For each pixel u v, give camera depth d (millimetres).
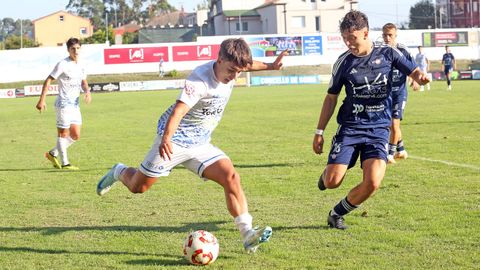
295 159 13492
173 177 11719
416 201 8938
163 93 46500
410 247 6773
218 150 6891
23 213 9117
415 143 15281
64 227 8188
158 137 6852
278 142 16641
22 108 35594
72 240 7527
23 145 18422
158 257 6715
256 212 8656
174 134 6723
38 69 58125
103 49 59156
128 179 7332
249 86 52875
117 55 59406
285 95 38156
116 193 10422
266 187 10438
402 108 11266
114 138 19125
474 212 8133
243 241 6594
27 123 25750
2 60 57469
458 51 64188
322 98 34312
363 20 7172
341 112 7586
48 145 18297
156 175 6930
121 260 6645
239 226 6598
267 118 23734
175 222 8281
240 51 6301
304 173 11703
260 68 6531
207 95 6445
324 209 8703
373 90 7293
